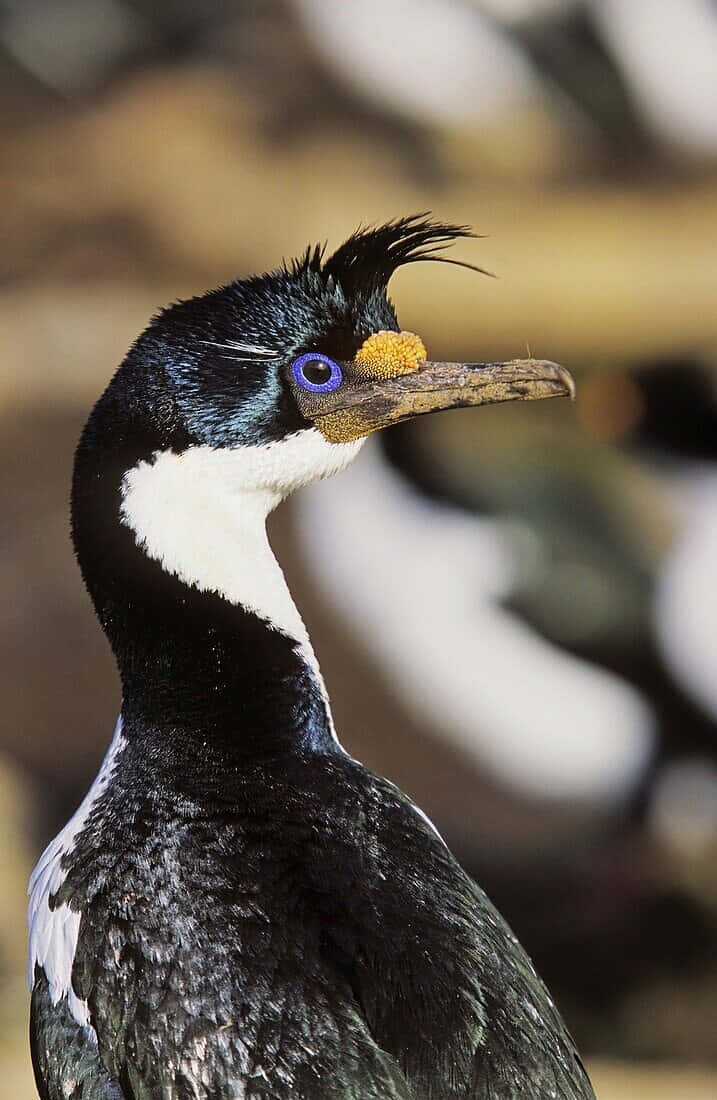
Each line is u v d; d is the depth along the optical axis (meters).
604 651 13.42
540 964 11.72
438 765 13.82
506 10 17.08
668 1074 9.92
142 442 5.30
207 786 4.94
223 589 5.24
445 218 16.06
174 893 4.66
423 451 14.28
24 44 18.53
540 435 14.33
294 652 5.27
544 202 16.31
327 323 5.52
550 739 13.41
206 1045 4.38
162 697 5.16
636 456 14.19
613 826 13.32
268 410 5.41
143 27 18.58
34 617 14.73
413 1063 4.34
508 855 12.84
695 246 15.30
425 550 13.83
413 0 17.14
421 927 4.62
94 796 5.09
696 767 13.11
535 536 13.82
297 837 4.79
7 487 15.65
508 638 13.59
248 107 17.41
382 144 17.00
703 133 16.86
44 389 15.90
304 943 4.52
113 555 5.27
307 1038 4.35
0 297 16.38
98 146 17.25
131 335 16.02
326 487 14.47
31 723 13.65
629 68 16.91
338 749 5.27
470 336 14.95
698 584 13.27
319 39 17.41
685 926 11.87
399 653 13.76
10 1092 8.40
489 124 16.92
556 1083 4.47
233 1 18.59
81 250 16.56
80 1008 4.62
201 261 16.28
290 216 16.30
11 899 10.20
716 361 14.28
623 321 14.68
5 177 17.00
